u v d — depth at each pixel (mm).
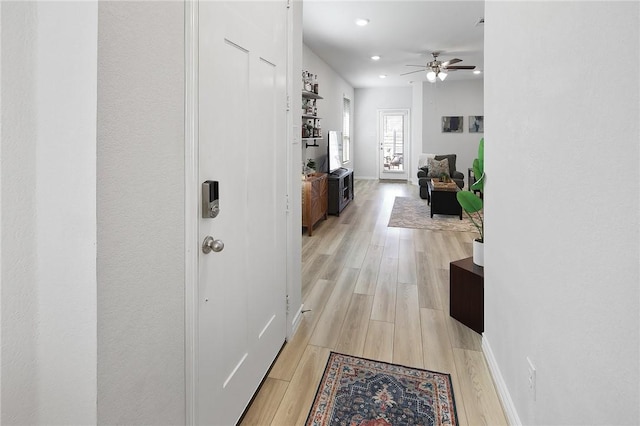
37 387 850
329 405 1734
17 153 786
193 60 1136
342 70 8406
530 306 1357
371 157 11453
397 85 10750
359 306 2824
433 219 6043
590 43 914
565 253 1063
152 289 1006
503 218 1734
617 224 806
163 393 1079
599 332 883
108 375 860
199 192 1216
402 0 4355
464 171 10273
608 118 836
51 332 840
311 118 6023
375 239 4824
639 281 734
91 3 779
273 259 2016
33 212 816
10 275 791
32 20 795
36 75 802
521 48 1452
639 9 720
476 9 4641
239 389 1605
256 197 1744
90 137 793
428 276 3482
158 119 1000
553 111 1144
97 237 809
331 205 6258
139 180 935
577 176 989
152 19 962
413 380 1923
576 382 1002
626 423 783
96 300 816
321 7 4566
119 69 851
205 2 1210
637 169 736
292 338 2346
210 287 1317
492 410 1707
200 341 1256
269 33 1853
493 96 1914
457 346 2252
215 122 1312
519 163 1485
